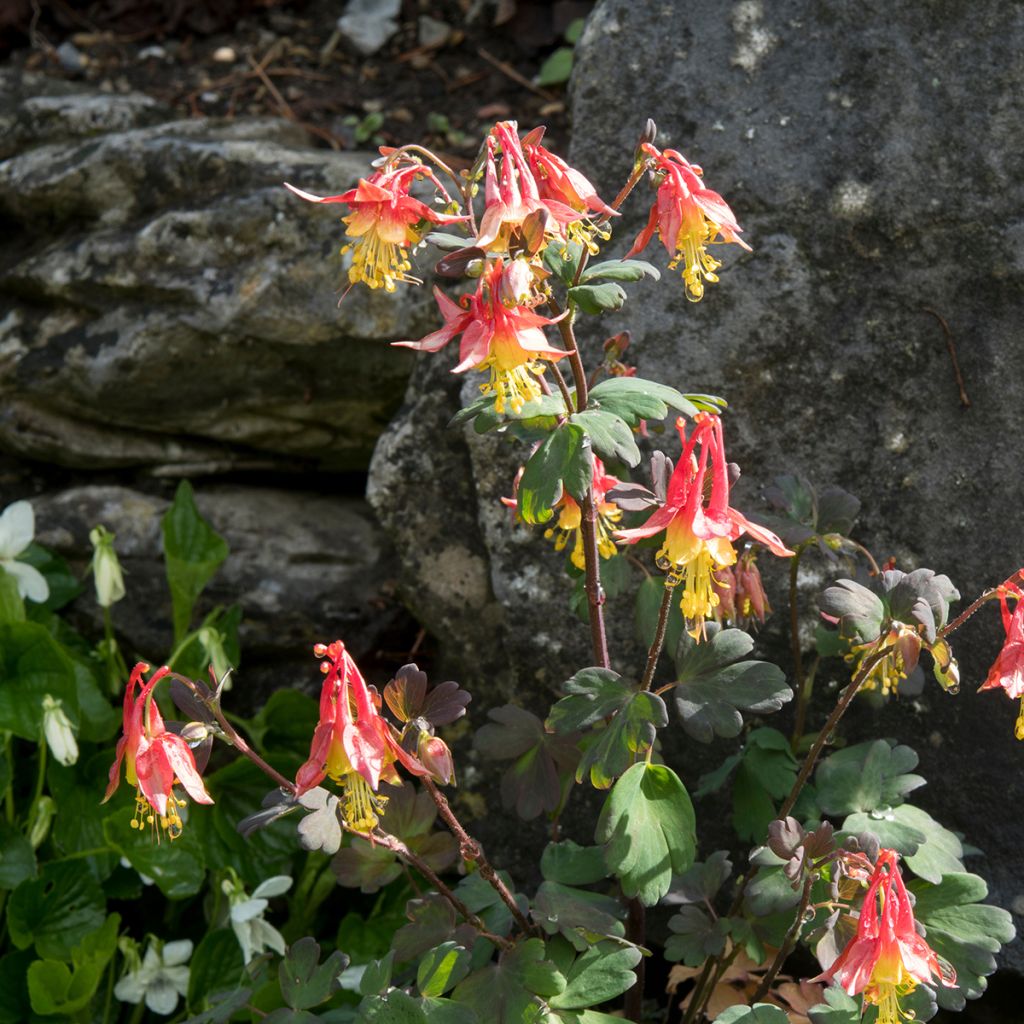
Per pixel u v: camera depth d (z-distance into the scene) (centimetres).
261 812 64
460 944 67
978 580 73
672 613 69
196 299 83
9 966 76
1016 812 73
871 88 76
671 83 77
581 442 63
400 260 62
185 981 77
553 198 61
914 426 74
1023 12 76
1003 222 74
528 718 69
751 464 75
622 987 65
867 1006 65
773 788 70
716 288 76
